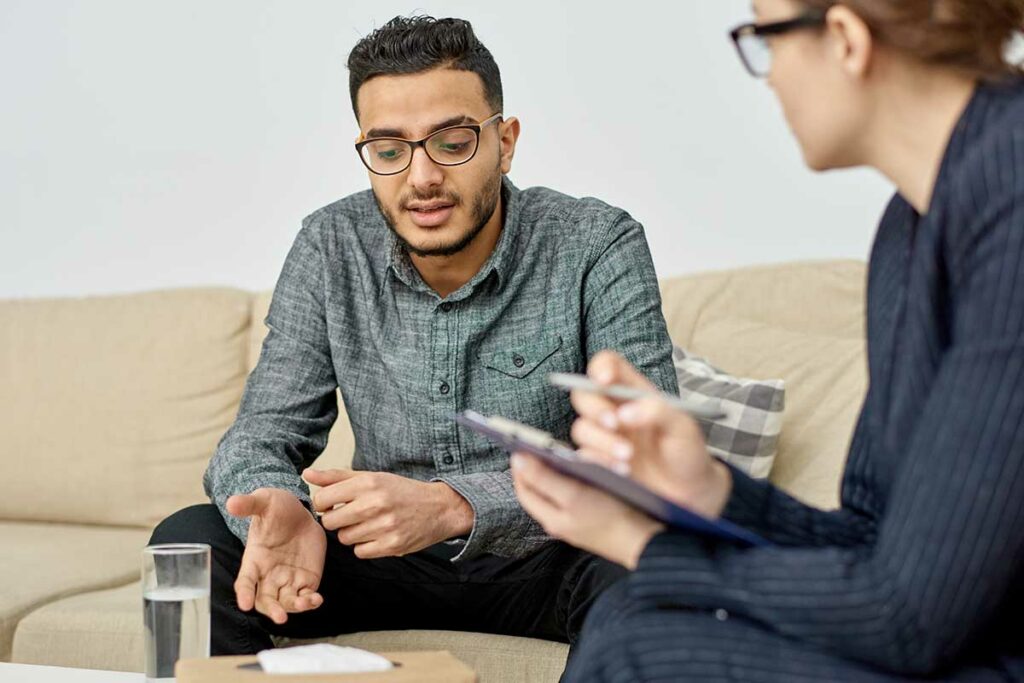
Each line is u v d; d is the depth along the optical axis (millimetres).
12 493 2607
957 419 877
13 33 3055
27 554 2262
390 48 1650
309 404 1845
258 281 2926
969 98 968
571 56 2695
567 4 2691
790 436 2027
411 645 1745
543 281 1776
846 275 2227
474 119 1672
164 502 2541
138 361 2609
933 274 953
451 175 1657
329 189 2867
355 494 1480
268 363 1859
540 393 1760
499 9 2744
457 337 1761
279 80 2891
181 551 1271
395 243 1768
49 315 2713
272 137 2900
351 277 1851
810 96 997
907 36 943
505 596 1733
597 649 985
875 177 2484
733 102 2580
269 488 1515
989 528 866
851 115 991
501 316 1769
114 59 2990
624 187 2670
